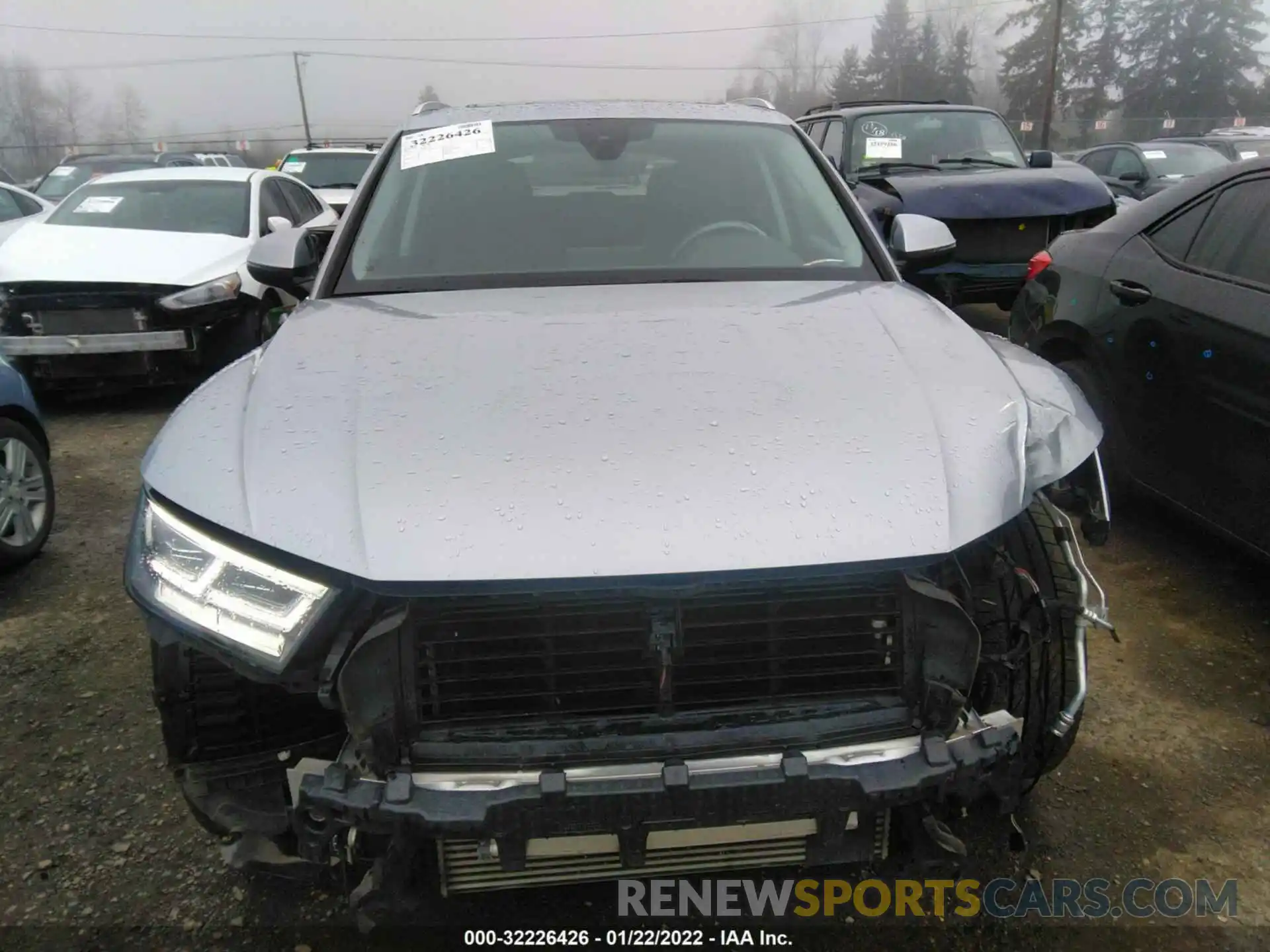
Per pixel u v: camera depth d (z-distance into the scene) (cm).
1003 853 245
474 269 279
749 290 264
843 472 182
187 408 212
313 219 934
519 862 173
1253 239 354
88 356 628
